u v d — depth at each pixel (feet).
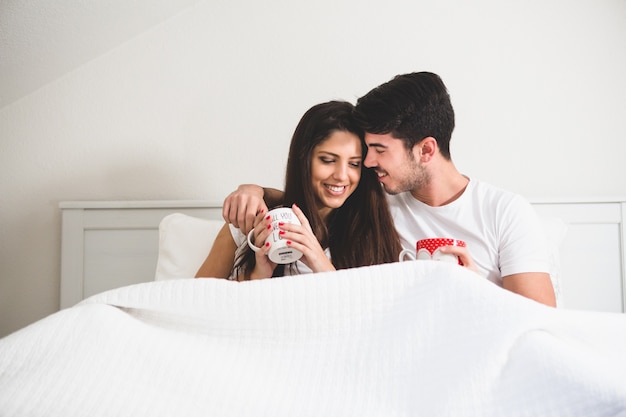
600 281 6.86
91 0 6.26
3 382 2.95
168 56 7.20
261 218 4.80
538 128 7.23
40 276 7.02
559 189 7.21
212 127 7.20
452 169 5.51
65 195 7.07
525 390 2.87
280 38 7.27
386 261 5.52
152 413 2.90
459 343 3.08
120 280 6.75
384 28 7.28
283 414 3.01
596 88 7.25
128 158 7.14
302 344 3.32
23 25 6.18
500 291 3.14
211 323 3.41
